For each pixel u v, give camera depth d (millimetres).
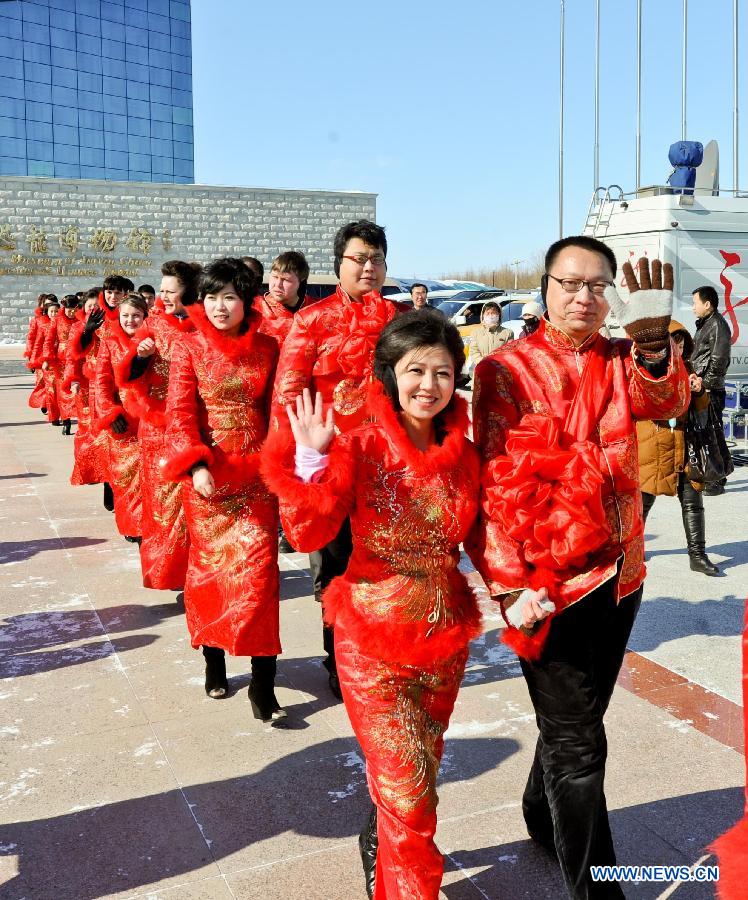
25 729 3959
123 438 6676
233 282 3975
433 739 2457
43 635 5152
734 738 3748
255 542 3914
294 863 2963
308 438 2316
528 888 2801
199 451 3861
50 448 12320
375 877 2613
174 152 51312
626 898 2730
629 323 2410
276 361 4121
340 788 3434
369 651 2385
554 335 2635
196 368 3980
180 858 2996
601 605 2531
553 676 2527
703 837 3039
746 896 1888
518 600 2439
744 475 9609
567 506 2365
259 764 3627
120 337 6453
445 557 2457
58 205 28047
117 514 6859
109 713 4117
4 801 3361
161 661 4746
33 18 46156
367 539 2418
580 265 2535
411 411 2412
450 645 2424
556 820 2545
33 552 6945
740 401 11266
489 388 2629
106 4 48156
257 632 3885
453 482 2424
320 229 30688
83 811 3289
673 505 8273
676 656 4652
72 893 2816
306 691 4344
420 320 2367
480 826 3137
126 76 49344
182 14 50875
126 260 28875
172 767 3609
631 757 3590
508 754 3641
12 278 27875
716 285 11234
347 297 3992
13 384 22891
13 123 46375
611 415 2562
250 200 29859
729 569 6199
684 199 11086
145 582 5336
